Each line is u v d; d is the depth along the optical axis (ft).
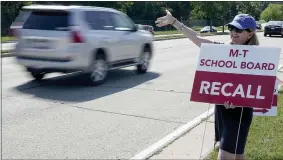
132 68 44.75
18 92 29.58
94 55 32.27
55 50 30.78
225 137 10.56
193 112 24.04
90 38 31.65
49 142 17.95
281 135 17.99
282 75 36.63
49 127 20.35
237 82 10.61
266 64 10.46
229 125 10.59
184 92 30.40
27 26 32.19
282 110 22.48
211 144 17.22
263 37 115.44
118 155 16.34
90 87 32.07
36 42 31.50
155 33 148.87
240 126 10.50
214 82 10.81
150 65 47.62
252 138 17.48
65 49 30.55
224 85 10.71
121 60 36.42
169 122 21.61
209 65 10.91
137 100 27.27
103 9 34.60
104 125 20.88
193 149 16.65
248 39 10.98
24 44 32.09
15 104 25.53
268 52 10.48
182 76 38.83
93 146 17.48
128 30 37.68
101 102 26.43
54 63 31.07
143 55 40.42
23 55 32.24
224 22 231.91
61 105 25.39
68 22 30.81
